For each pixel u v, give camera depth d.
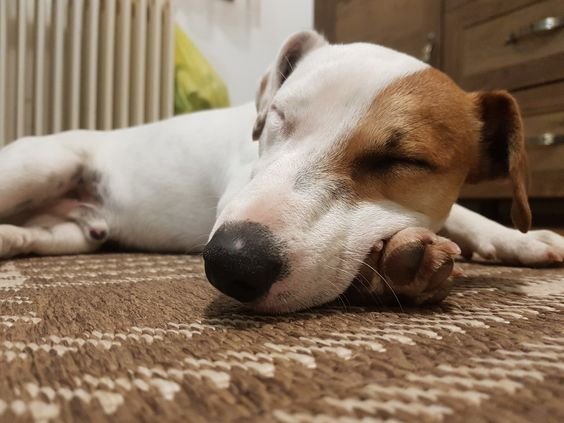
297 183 0.23
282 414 0.12
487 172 0.31
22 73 0.68
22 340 0.18
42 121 0.70
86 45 0.73
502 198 0.70
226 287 0.20
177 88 0.79
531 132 0.65
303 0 0.97
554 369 0.15
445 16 0.73
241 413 0.12
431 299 0.23
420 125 0.24
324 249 0.22
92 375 0.14
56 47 0.70
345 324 0.20
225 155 0.43
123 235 0.48
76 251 0.47
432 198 0.25
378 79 0.25
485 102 0.29
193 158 0.45
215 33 0.89
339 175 0.23
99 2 0.73
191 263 0.39
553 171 0.64
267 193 0.22
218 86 0.81
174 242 0.47
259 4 0.93
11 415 0.12
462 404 0.12
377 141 0.24
